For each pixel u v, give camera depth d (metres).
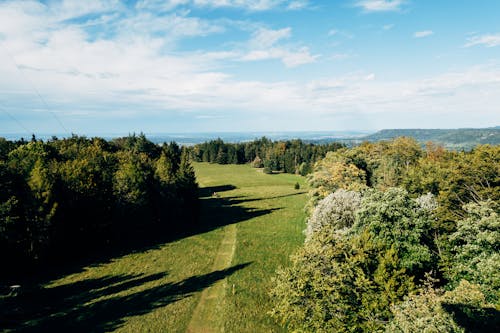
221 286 38.12
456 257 24.34
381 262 22.55
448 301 17.42
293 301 23.25
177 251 51.38
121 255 49.09
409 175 58.44
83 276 40.38
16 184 41.41
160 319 30.47
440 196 39.50
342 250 24.05
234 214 81.25
